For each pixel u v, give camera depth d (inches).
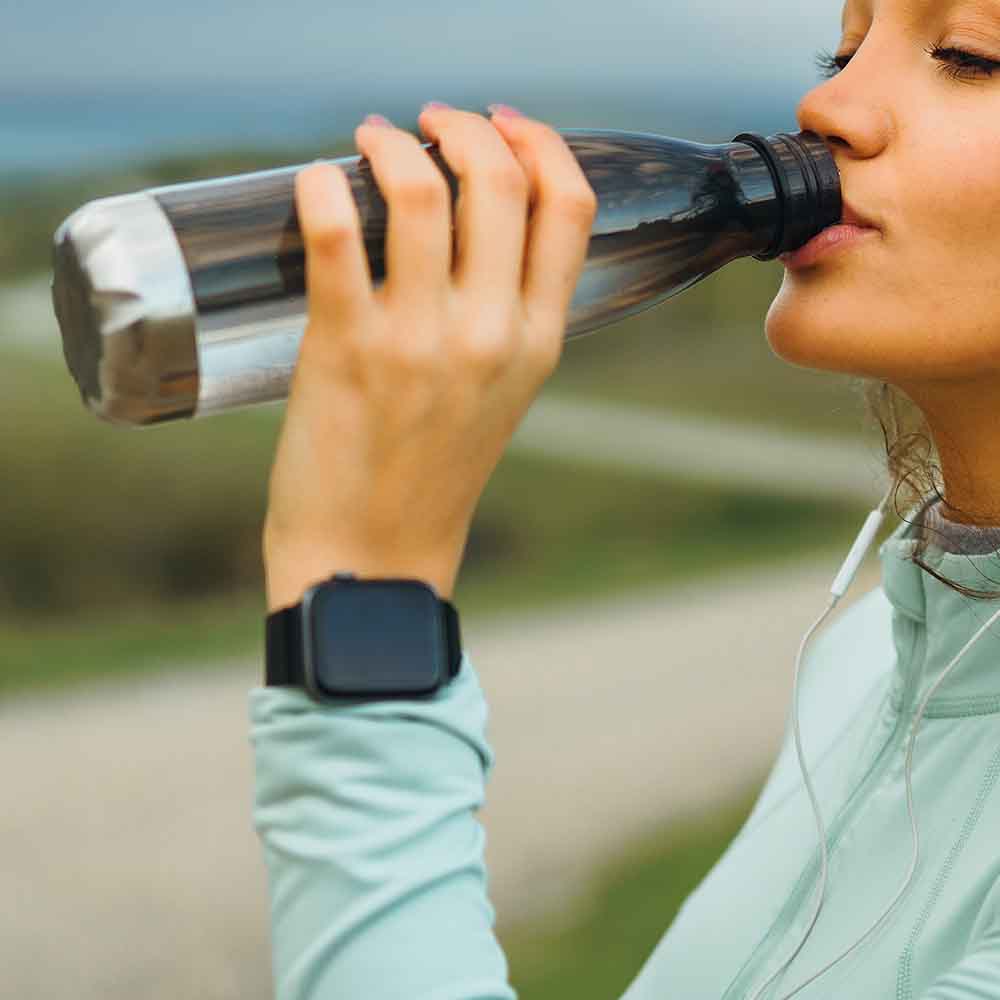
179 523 591.5
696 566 650.8
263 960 252.7
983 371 40.1
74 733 391.9
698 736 383.9
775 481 832.9
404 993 30.7
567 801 328.5
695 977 45.4
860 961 39.7
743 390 1151.0
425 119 34.4
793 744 51.6
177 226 34.7
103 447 598.2
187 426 641.6
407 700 32.6
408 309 32.2
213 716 406.9
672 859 281.1
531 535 696.4
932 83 39.7
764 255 41.9
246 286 34.9
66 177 1664.6
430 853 31.8
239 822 324.2
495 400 33.1
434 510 33.4
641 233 41.4
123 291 34.1
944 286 39.2
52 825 322.7
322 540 33.2
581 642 503.8
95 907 276.5
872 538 48.1
